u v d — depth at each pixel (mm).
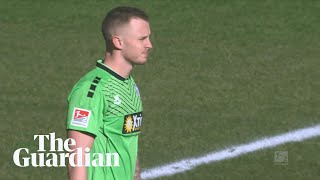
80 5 53062
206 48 46438
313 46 46875
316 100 39219
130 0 54219
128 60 19359
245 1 54062
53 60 44531
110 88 19203
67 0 53906
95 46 46656
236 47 46625
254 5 53375
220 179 31359
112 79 19297
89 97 18891
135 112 19875
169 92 40094
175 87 40750
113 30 19125
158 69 43156
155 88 40594
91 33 48719
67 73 42719
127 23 19062
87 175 19094
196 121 36719
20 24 50250
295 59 44844
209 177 31500
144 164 32500
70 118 18797
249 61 44500
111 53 19391
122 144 19703
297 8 52969
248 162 32812
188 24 50250
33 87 40688
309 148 34062
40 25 50031
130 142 19875
